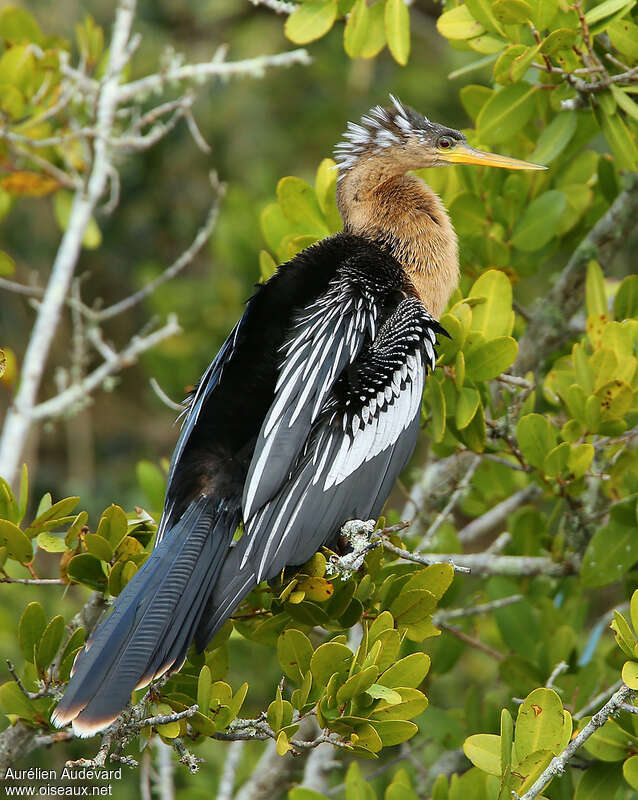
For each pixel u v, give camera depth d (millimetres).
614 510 8555
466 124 17109
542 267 15828
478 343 8086
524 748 6070
